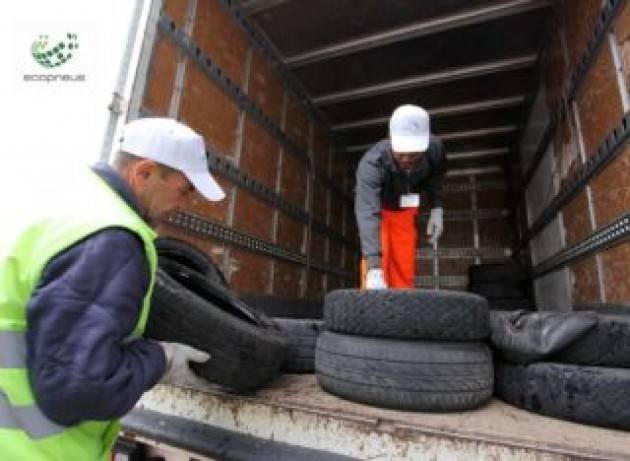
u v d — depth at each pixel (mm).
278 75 3502
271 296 3180
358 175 2375
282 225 3482
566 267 2852
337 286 4793
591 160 2195
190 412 1186
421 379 1060
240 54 2895
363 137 4992
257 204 3053
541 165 3545
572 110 2527
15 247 741
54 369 650
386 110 4422
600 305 2133
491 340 1240
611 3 1847
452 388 1059
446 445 873
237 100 2771
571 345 1072
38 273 710
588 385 979
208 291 1372
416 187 2594
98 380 661
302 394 1201
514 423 989
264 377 1199
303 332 1580
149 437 1218
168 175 963
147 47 1855
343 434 965
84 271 688
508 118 4465
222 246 2578
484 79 3830
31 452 727
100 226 729
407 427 914
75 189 797
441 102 4230
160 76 1996
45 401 665
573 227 2604
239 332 1115
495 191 5441
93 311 682
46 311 666
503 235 5270
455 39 3340
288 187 3609
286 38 3348
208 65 2434
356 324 1173
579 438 881
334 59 3613
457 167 5582
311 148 4184
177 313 1056
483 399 1118
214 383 1107
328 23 3199
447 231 5469
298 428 1021
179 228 2148
